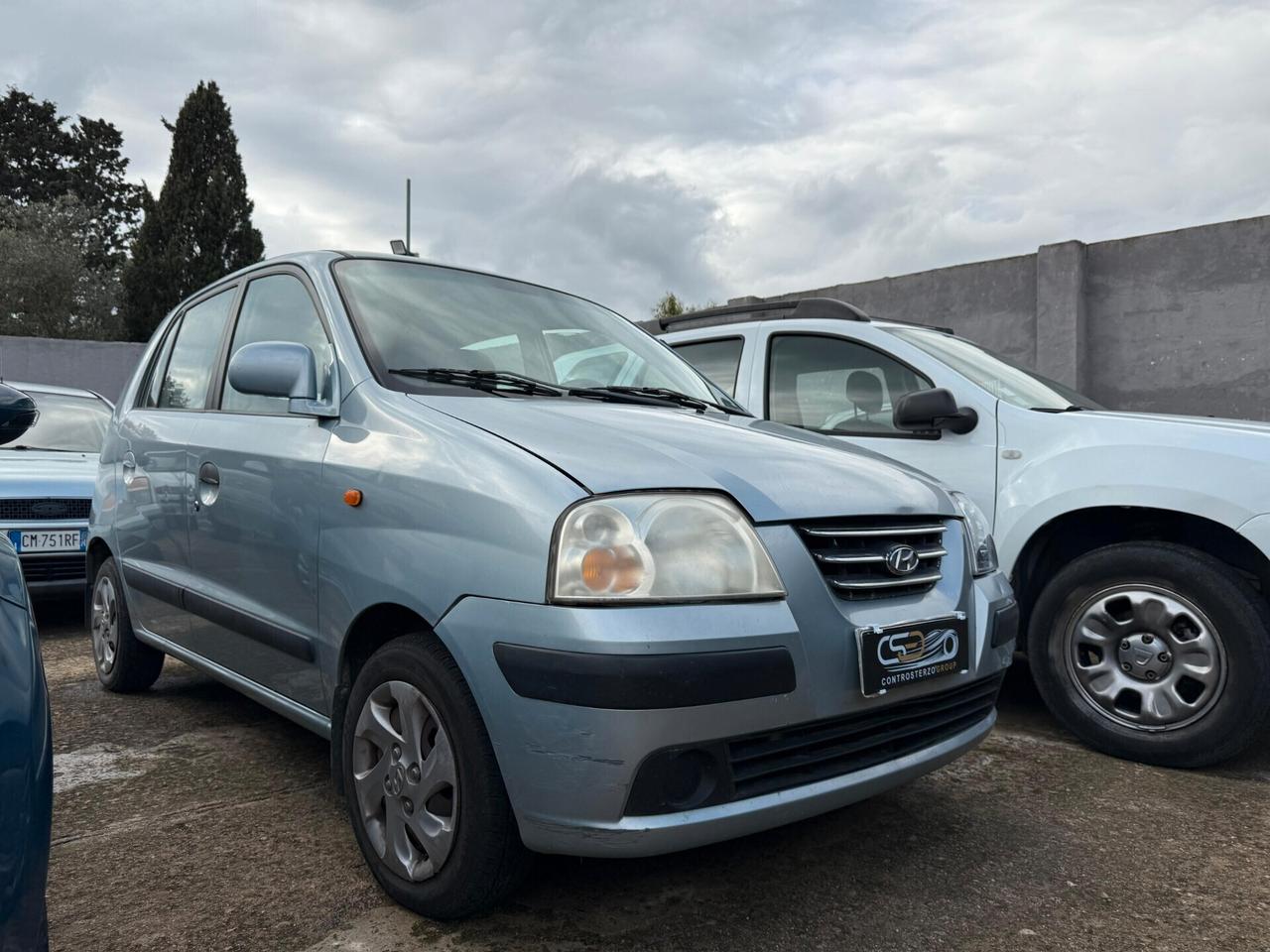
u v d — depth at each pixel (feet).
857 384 13.09
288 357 8.10
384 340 8.47
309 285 9.40
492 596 6.11
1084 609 10.80
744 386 14.19
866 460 8.11
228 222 105.81
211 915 6.83
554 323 10.34
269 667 8.74
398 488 7.00
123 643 12.39
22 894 3.67
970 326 42.39
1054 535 11.73
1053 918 6.94
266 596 8.50
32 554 16.43
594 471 6.31
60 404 21.77
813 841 8.23
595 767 5.71
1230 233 36.70
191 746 10.66
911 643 6.77
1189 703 10.11
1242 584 9.91
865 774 6.68
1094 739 10.69
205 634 9.98
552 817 5.86
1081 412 11.55
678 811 5.86
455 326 9.24
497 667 5.99
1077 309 39.04
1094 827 8.62
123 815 8.66
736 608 6.07
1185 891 7.41
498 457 6.56
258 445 8.86
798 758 6.38
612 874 7.55
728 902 7.10
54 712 11.98
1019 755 10.70
